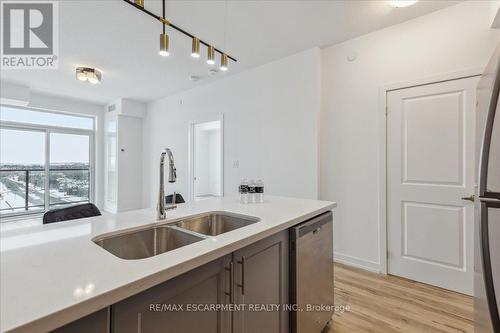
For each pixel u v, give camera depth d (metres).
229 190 4.00
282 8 2.25
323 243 1.69
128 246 1.21
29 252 0.88
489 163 0.95
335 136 2.92
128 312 0.68
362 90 2.73
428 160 2.33
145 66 3.59
